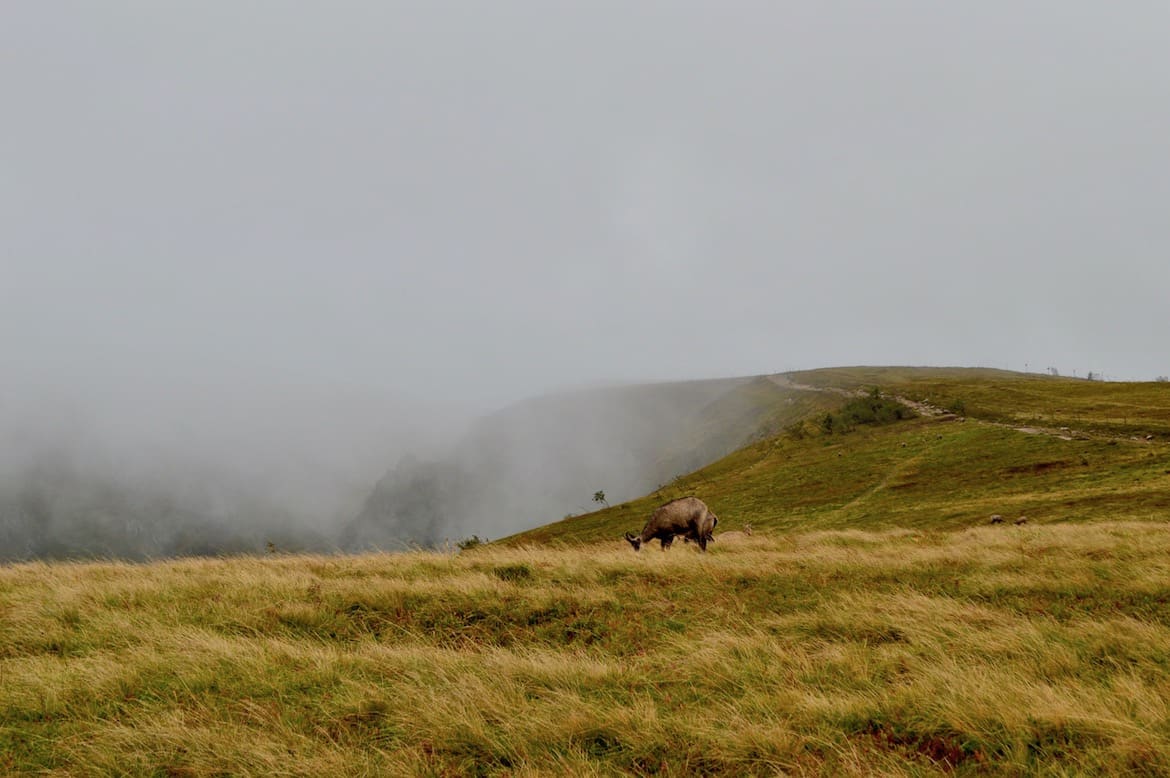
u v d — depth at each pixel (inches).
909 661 265.0
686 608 370.6
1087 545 528.7
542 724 210.5
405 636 334.3
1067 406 2984.7
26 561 526.6
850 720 214.4
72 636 315.6
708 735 200.7
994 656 272.4
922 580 419.8
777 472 2854.3
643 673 266.4
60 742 208.7
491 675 256.5
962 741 201.5
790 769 185.0
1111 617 329.7
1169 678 238.4
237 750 196.9
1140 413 2516.0
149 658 274.1
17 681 252.5
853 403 4067.4
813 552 530.0
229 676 259.8
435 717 215.8
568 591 396.5
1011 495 1615.4
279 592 392.8
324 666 264.7
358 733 216.5
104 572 486.0
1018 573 419.5
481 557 516.4
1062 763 182.5
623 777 184.4
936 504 1699.1
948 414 3361.2
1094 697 214.5
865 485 2234.3
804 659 273.6
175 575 453.7
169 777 191.0
